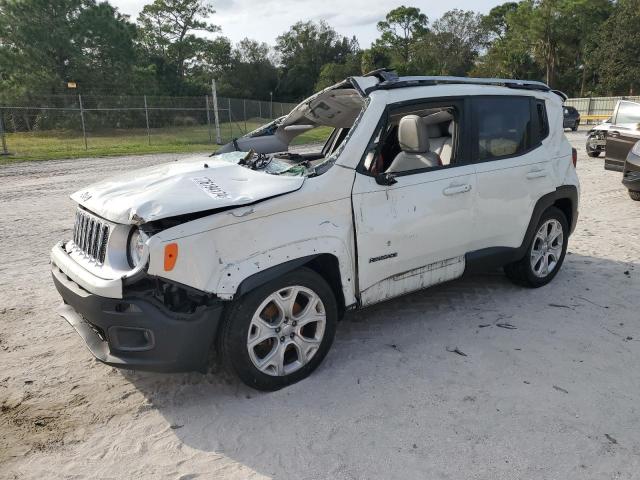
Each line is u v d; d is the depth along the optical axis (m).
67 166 16.08
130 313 2.97
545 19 59.03
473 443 2.88
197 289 2.99
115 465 2.78
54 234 7.56
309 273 3.40
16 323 4.51
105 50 45.34
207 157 4.48
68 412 3.25
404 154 4.04
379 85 3.91
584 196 9.70
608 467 2.69
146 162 17.11
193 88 65.00
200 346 3.08
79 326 3.41
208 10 71.38
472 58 75.25
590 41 57.62
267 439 2.95
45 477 2.69
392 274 3.88
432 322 4.40
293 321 3.41
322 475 2.66
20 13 41.09
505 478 2.62
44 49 41.50
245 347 3.20
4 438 3.00
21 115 27.23
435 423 3.05
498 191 4.42
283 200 3.26
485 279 5.38
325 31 88.19
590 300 4.82
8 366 3.80
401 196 3.82
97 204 3.39
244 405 3.27
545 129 4.94
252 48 84.81
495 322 4.38
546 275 5.14
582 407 3.19
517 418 3.08
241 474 2.69
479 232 4.36
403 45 87.31
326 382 3.50
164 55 70.19
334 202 3.49
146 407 3.29
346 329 4.30
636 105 11.62
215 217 3.04
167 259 2.90
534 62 64.06
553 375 3.55
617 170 11.39
